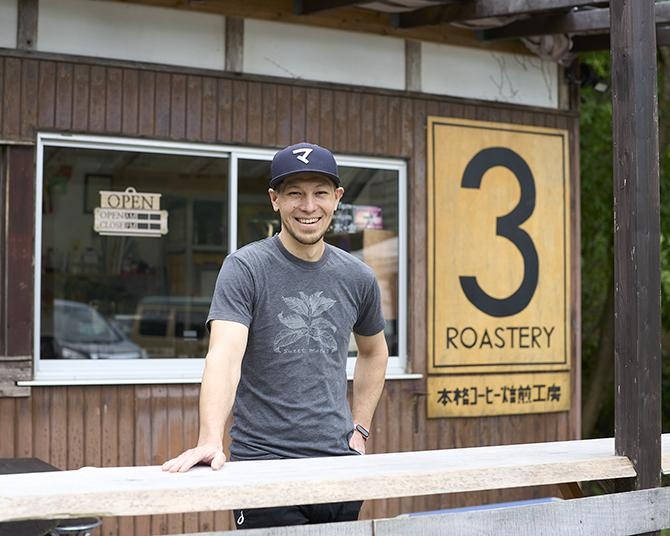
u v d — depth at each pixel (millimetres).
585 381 9812
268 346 2938
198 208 5703
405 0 5523
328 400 2992
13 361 5047
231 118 5543
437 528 2699
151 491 2322
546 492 6445
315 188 2930
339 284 3049
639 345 3098
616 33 3182
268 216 5723
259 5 5574
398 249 6004
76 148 5266
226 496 2391
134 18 5324
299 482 2479
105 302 5852
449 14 5617
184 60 5438
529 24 5871
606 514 2963
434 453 3080
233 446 3004
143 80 5344
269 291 2936
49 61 5141
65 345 5723
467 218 6113
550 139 6410
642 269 3117
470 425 6141
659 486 3104
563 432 6438
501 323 6203
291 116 5688
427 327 5996
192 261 5781
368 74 5902
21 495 2223
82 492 2270
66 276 5578
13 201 5074
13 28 5078
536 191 6340
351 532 2600
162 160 5512
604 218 9492
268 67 5637
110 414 5246
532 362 6297
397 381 5922
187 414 5422
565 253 6430
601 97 9273
